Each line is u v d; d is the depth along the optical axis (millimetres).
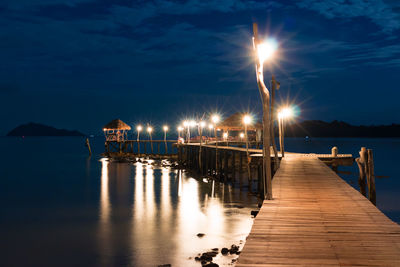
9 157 76500
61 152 96312
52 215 22891
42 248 16641
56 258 15406
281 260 6906
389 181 40000
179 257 15203
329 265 6652
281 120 30297
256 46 12914
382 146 123000
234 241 17281
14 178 42031
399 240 8180
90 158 74250
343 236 8500
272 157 26500
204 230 19141
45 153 91375
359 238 8352
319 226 9406
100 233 18844
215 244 16859
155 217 22109
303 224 9602
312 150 96062
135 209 24469
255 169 44594
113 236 18297
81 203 26734
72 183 37719
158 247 16531
